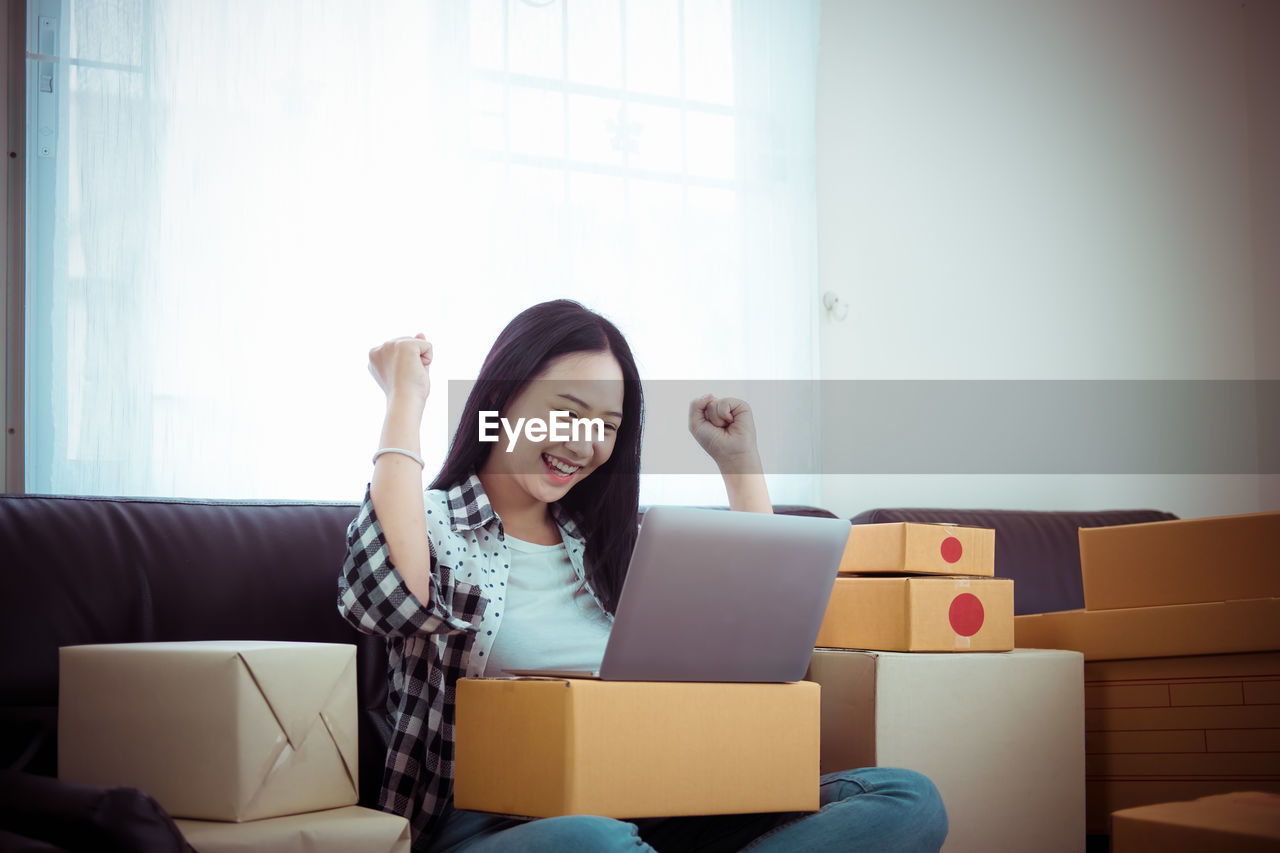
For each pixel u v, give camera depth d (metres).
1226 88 3.35
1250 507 3.27
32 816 0.96
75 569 1.40
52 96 2.04
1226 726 1.63
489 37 2.43
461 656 1.34
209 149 2.14
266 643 1.22
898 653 1.58
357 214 2.26
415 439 1.31
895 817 1.23
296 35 2.23
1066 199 3.16
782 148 2.69
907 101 2.97
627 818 1.11
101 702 1.15
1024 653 1.69
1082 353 3.13
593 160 2.51
